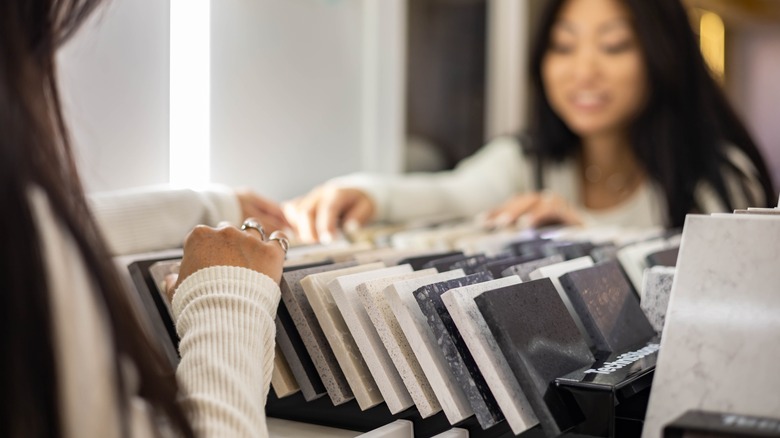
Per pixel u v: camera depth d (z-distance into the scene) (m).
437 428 1.04
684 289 0.92
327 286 1.05
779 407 0.81
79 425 0.66
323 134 2.30
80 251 0.67
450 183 2.79
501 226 1.99
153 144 1.58
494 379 0.93
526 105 3.41
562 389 0.95
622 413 0.99
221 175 1.86
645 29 2.56
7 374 0.64
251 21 1.96
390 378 1.00
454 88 3.06
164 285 1.07
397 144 2.68
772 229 0.89
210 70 1.82
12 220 0.63
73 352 0.66
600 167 2.85
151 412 0.70
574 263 1.24
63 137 0.72
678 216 2.58
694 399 0.86
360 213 2.08
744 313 0.87
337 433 1.08
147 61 1.56
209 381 0.78
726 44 3.18
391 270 1.10
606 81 2.65
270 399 1.16
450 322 0.97
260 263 0.94
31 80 0.67
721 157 2.56
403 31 2.69
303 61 2.19
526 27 3.38
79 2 0.77
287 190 2.14
